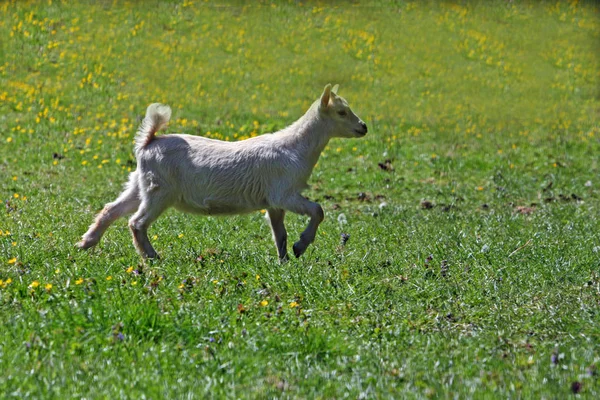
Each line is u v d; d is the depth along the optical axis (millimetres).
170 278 10148
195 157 11812
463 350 8211
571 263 11789
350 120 12203
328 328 8695
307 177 12094
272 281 10336
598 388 7191
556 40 38938
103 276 9914
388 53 35469
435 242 13250
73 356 7492
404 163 22953
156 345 7891
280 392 6922
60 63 29750
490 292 10320
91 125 24609
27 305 8727
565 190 20500
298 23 37062
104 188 18297
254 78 31312
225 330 8227
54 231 13008
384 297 9938
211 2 37844
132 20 34438
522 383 7273
